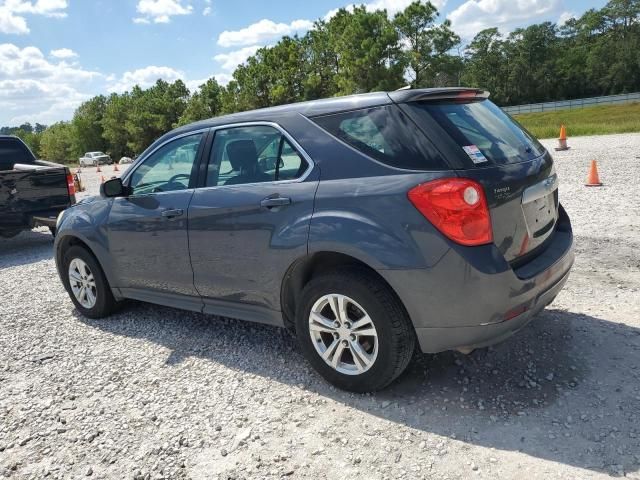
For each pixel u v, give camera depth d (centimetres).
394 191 309
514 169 324
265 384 374
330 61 5656
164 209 432
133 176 479
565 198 902
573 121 5222
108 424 342
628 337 387
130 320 522
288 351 423
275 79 5759
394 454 288
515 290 304
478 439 294
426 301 306
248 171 386
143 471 293
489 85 10444
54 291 654
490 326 304
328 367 355
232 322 495
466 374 360
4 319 559
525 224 328
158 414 348
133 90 9144
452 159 302
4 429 347
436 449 289
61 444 325
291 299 381
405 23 5416
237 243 384
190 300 440
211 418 338
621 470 260
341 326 341
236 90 6225
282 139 368
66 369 426
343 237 322
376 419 321
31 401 379
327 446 301
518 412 314
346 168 334
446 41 5506
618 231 664
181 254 426
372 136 330
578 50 10294
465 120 337
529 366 362
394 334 321
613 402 313
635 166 1162
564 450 278
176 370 407
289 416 333
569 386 335
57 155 10325
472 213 294
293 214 349
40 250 943
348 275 330
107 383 397
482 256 296
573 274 529
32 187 879
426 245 300
